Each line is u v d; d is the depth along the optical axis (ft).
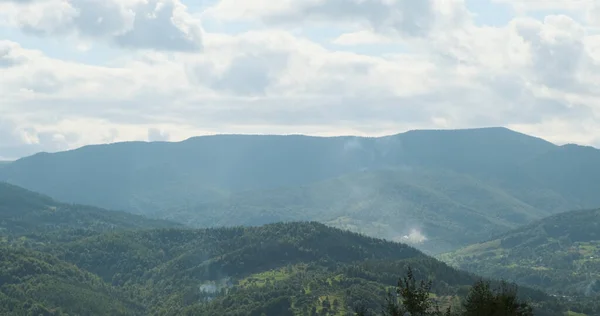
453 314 506.89
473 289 499.92
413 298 492.54
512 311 485.15
